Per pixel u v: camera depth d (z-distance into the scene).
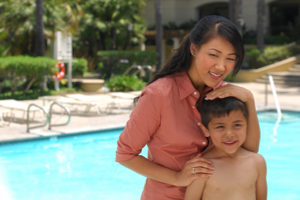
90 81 19.00
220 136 2.22
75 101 12.13
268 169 7.56
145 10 34.09
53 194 6.23
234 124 2.21
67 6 18.66
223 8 34.34
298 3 33.47
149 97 2.19
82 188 6.54
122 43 27.09
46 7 17.66
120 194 6.27
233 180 2.28
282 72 22.53
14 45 18.33
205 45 2.09
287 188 6.53
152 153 2.36
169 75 2.32
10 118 11.15
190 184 2.29
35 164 7.82
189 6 33.59
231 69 2.14
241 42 2.10
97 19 24.86
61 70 17.62
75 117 11.75
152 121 2.21
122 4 24.81
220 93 2.22
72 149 8.91
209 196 2.29
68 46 18.52
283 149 8.98
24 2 17.47
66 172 7.37
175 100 2.22
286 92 17.86
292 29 31.45
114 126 10.31
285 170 7.49
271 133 10.48
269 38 29.31
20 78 16.03
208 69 2.11
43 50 16.97
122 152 2.27
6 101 11.55
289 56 24.23
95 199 6.04
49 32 17.45
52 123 10.80
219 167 2.29
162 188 2.36
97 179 7.00
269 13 31.83
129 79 18.42
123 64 22.23
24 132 9.47
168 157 2.29
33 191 6.35
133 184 6.76
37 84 17.81
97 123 10.78
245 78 22.61
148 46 31.83
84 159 8.20
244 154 2.37
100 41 27.12
